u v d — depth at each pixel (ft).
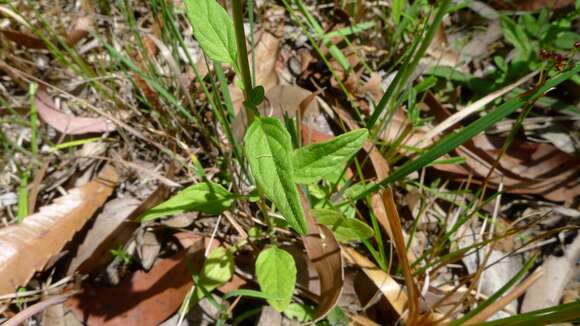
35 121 0.83
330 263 0.63
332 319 0.66
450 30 0.99
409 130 0.75
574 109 0.87
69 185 0.83
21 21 0.81
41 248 0.68
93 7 0.97
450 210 0.78
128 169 0.82
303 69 0.94
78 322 0.68
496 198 0.82
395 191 0.82
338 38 0.97
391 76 0.93
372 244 0.76
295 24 0.99
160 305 0.67
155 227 0.75
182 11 0.95
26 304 0.70
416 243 0.79
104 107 0.88
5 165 0.84
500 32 0.95
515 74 0.89
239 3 0.41
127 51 0.87
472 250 0.78
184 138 0.86
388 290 0.67
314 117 0.88
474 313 0.58
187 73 0.90
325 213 0.64
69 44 0.91
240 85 0.49
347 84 0.90
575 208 0.81
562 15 0.94
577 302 0.49
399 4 0.85
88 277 0.72
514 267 0.77
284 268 0.60
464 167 0.83
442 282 0.75
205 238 0.74
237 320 0.66
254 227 0.73
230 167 0.72
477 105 0.62
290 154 0.39
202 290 0.65
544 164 0.82
